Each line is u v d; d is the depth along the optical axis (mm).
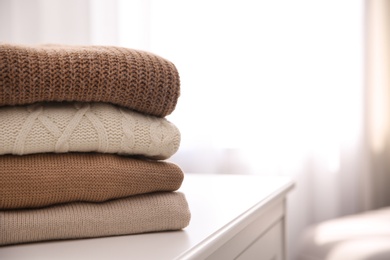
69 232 487
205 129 1715
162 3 1744
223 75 1706
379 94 1677
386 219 1322
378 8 1668
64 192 486
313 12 1675
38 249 462
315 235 1277
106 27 1802
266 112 1694
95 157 511
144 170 529
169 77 533
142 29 1760
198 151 1722
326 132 1680
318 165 1693
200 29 1715
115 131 507
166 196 548
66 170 488
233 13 1696
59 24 1851
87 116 501
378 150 1682
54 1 1850
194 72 1720
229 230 553
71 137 490
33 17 1867
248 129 1703
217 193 793
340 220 1381
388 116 1681
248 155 1709
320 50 1678
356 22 1669
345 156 1693
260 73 1691
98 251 455
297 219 1692
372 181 1676
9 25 1879
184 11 1726
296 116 1688
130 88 509
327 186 1681
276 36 1682
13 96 460
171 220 528
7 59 453
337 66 1674
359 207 1684
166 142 541
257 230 736
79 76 481
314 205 1703
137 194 539
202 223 571
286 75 1683
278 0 1676
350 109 1682
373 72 1670
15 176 469
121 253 448
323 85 1679
